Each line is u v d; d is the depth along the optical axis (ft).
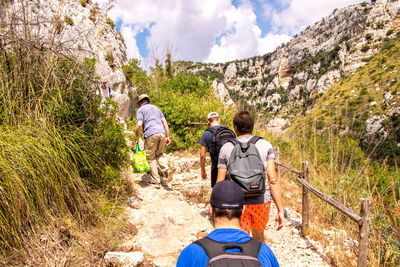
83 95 12.05
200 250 3.71
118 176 12.26
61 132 10.45
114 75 28.94
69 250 8.51
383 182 13.53
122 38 35.35
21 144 8.72
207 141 11.45
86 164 11.46
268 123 28.78
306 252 11.02
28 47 10.67
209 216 13.76
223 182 4.50
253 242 3.91
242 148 7.91
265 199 8.39
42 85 11.02
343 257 10.60
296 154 22.77
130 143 20.61
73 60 12.05
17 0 10.59
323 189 15.34
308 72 434.30
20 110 10.05
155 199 13.94
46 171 8.95
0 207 7.64
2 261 7.34
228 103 31.73
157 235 10.87
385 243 10.50
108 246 9.34
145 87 34.60
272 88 560.20
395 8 288.71
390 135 13.48
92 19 26.66
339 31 404.16
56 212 9.30
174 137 25.17
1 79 9.95
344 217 14.11
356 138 15.20
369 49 272.10
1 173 7.76
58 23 11.75
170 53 39.75
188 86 35.50
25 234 8.26
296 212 15.79
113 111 13.70
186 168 21.09
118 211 11.37
